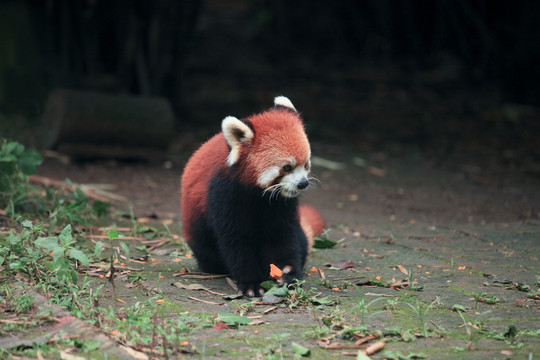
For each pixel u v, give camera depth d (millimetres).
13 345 4746
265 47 27828
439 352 4973
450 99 23281
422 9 26016
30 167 9164
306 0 28141
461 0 24844
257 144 6473
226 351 4891
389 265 7824
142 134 14539
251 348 4949
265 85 23688
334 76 25094
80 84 18438
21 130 16750
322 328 5293
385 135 19406
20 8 18531
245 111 20609
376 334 5227
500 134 20016
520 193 13953
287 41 28359
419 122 20906
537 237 9594
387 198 13055
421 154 17625
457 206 12516
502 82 24719
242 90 22922
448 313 5922
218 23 30203
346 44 27750
